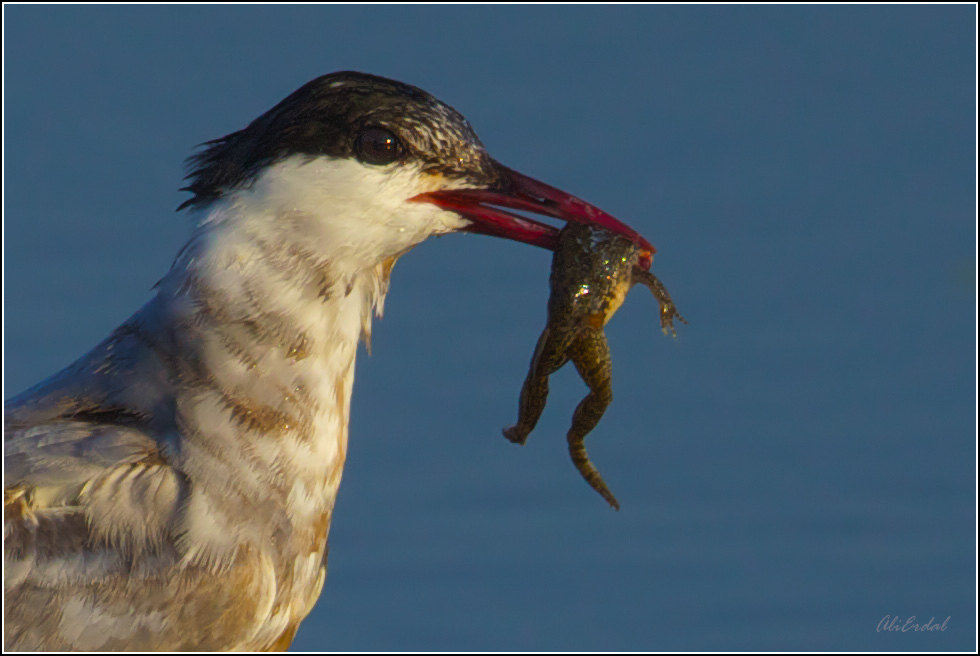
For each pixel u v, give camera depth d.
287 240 13.05
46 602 12.41
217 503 12.82
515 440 14.37
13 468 12.62
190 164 13.33
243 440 12.97
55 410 13.00
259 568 12.91
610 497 14.44
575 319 13.73
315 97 13.02
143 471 12.71
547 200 13.55
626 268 13.74
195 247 13.13
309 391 13.20
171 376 12.95
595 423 14.20
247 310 13.02
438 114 13.24
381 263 13.69
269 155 13.00
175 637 12.63
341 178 12.99
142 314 13.26
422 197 13.29
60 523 12.52
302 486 13.26
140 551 12.57
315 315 13.16
